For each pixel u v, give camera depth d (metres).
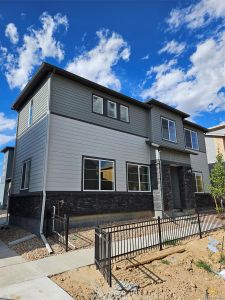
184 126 17.89
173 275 5.03
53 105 9.99
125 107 13.30
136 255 6.09
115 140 12.10
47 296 3.88
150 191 13.12
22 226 10.29
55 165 9.39
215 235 8.55
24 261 5.73
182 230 8.64
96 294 4.06
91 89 11.74
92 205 10.17
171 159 14.09
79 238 7.74
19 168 12.48
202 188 17.56
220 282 4.93
